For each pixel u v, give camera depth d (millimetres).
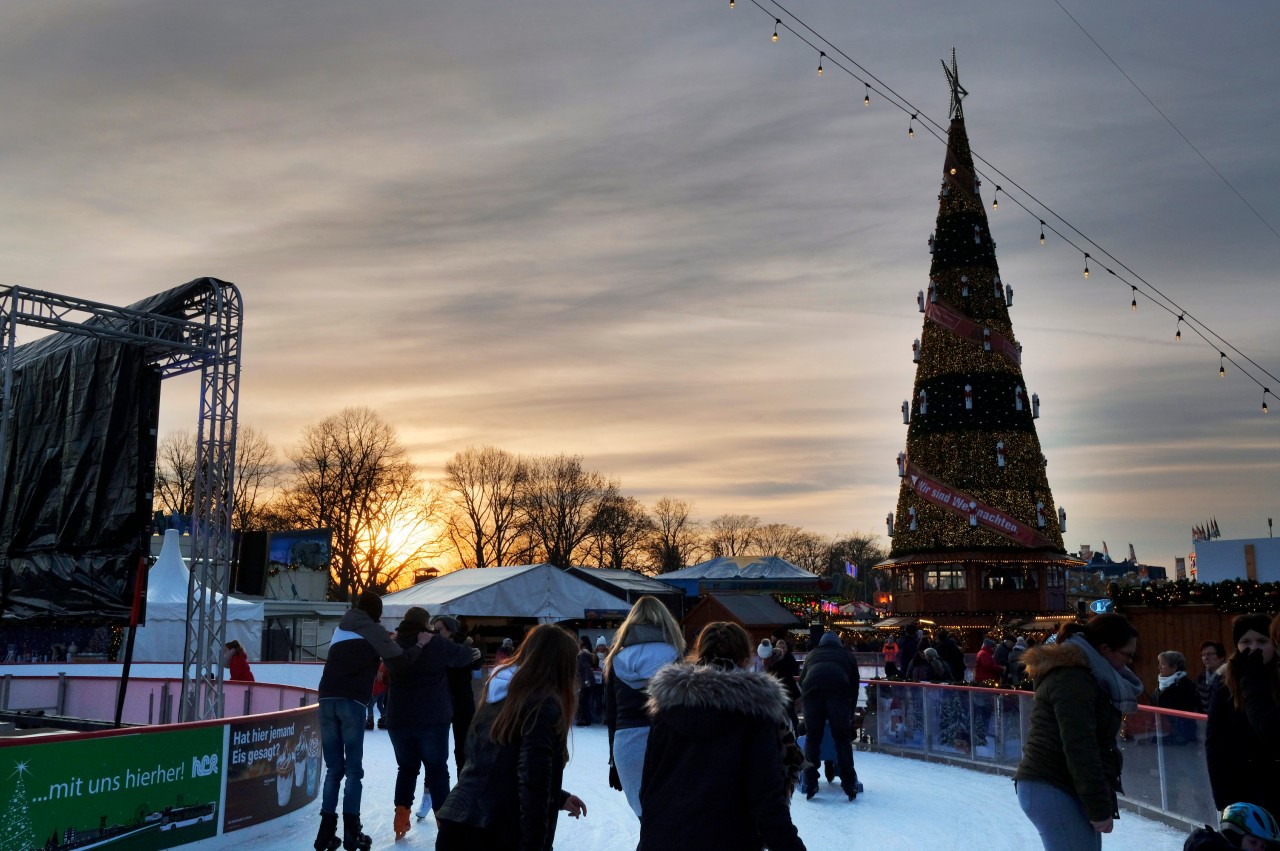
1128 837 11086
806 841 10742
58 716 20203
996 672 21438
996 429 48062
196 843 9852
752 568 60312
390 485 71188
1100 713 5820
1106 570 104188
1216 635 21344
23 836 8117
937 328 49375
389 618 34844
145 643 28812
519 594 35312
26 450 21906
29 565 21422
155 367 20203
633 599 46219
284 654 40188
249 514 73062
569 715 5570
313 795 12469
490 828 5535
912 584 49344
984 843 10609
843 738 13453
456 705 10422
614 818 11781
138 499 19500
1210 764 6008
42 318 18484
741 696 4480
